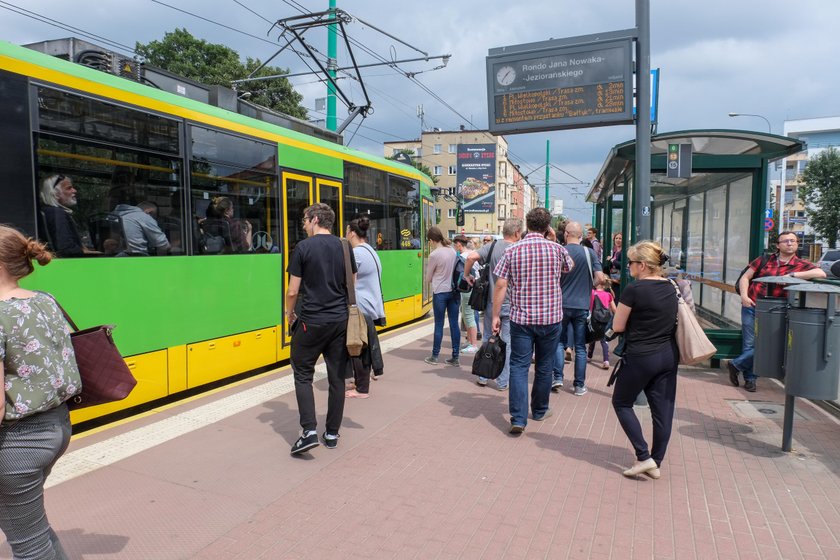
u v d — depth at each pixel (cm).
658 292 430
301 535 354
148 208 560
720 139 775
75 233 489
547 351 560
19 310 239
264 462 462
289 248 776
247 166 698
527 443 515
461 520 377
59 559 268
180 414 577
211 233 638
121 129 531
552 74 737
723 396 664
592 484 433
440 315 823
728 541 354
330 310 466
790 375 483
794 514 388
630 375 435
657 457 441
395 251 1120
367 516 380
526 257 524
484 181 5988
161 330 572
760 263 682
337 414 489
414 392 676
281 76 1425
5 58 439
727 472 455
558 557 336
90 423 562
